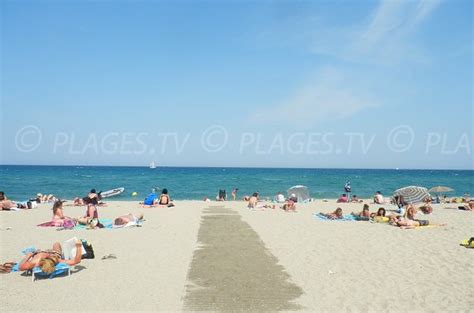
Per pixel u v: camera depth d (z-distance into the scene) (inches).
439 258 486.9
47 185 2450.8
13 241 586.2
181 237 623.8
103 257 474.9
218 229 713.0
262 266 438.9
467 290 360.2
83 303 320.2
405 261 470.3
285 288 360.5
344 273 413.7
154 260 465.1
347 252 518.6
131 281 379.6
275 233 673.0
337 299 332.5
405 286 370.3
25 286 363.6
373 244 577.3
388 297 339.3
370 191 2287.2
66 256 433.1
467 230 719.7
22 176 3629.4
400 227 756.6
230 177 3843.5
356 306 316.8
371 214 891.4
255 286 365.7
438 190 1416.1
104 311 303.4
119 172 5019.7
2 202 1040.2
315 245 566.6
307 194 1471.5
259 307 311.9
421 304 323.0
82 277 392.8
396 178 3922.2
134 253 503.5
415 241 604.7
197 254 498.3
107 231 685.9
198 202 1379.2
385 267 440.8
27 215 927.7
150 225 762.2
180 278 389.7
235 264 447.2
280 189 2332.7
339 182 3107.8
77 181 2906.0
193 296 337.1
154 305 315.6
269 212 1036.5
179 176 3996.1
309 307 313.1
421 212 1002.7
